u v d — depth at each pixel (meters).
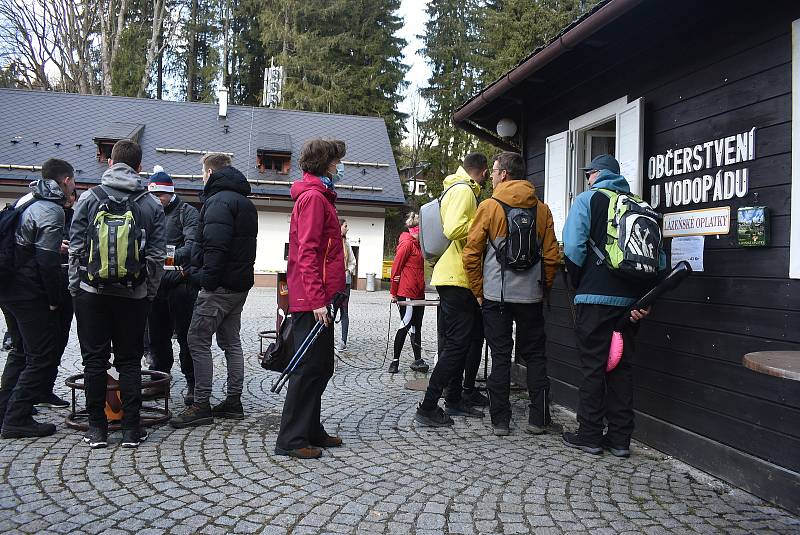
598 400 4.15
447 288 4.69
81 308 3.93
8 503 3.12
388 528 2.93
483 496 3.34
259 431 4.48
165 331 5.39
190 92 38.16
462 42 36.16
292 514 3.06
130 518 2.98
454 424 4.82
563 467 3.85
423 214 4.93
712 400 3.85
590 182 4.30
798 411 3.26
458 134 35.28
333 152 4.05
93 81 30.22
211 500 3.21
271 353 4.03
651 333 4.43
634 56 4.79
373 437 4.43
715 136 3.93
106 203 3.91
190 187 22.42
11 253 4.05
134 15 33.75
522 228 4.39
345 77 32.66
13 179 21.59
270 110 26.83
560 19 22.89
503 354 4.55
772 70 3.51
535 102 6.50
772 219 3.47
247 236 4.59
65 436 4.25
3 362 6.68
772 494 3.36
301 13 32.34
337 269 4.00
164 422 4.62
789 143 3.39
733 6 3.81
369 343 9.33
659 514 3.18
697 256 4.02
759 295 3.54
